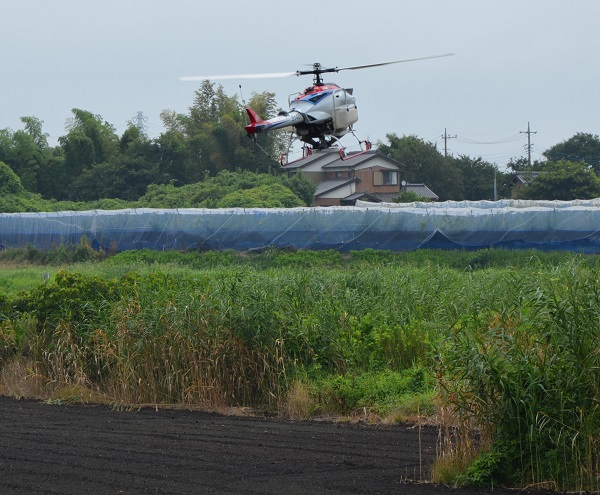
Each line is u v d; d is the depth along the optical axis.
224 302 34.69
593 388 20.77
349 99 53.06
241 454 24.81
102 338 36.28
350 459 23.98
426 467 22.95
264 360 33.09
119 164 167.00
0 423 30.45
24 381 37.25
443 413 23.61
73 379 36.66
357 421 29.98
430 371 30.45
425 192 175.38
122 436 27.75
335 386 31.62
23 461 24.23
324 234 91.81
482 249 79.75
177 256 89.00
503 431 21.39
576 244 82.44
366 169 170.00
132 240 101.62
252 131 49.94
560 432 20.64
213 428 29.08
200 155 178.62
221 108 191.25
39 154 173.00
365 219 90.69
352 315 36.81
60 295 39.53
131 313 36.09
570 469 20.66
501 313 24.39
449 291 40.84
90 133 178.75
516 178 187.62
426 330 35.56
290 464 23.47
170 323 34.81
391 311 38.81
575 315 21.22
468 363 21.66
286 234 93.12
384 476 22.09
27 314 39.72
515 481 21.00
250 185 145.12
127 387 34.69
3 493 20.80
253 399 33.44
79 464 23.73
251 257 87.25
